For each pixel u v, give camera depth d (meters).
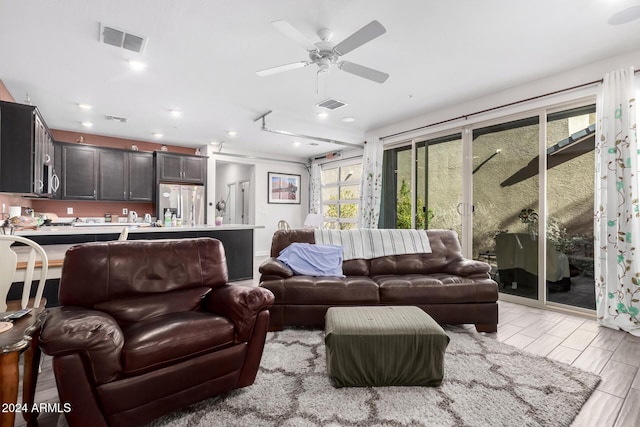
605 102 2.87
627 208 2.73
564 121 3.38
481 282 2.74
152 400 1.44
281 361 2.14
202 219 6.49
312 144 6.62
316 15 2.29
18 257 2.26
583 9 2.22
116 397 1.34
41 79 3.35
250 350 1.77
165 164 6.16
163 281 1.97
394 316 1.99
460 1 2.13
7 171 3.09
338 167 7.44
